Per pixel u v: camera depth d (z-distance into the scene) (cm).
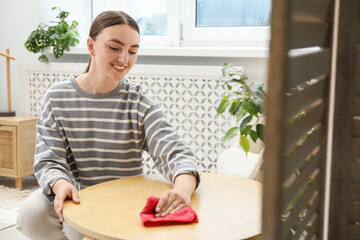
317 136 65
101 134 165
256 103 176
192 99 299
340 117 70
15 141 332
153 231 111
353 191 72
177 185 136
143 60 329
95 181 167
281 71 40
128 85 167
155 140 157
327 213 74
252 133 178
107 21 156
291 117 48
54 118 165
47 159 159
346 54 68
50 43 349
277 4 39
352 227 73
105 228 113
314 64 56
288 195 51
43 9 360
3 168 338
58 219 161
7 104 383
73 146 165
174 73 301
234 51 290
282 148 41
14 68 376
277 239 42
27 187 344
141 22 349
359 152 71
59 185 142
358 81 69
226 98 186
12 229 261
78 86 166
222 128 292
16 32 372
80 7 367
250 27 310
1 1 374
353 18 67
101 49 156
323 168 69
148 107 163
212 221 117
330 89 68
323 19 59
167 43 337
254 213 123
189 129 304
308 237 67
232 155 226
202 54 299
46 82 354
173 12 331
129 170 167
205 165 300
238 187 146
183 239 106
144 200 134
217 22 322
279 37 40
